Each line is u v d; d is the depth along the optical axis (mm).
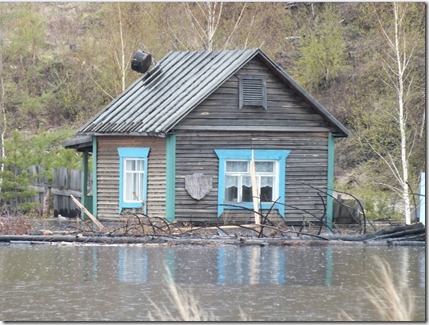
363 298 42031
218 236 61094
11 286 44562
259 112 70750
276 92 71250
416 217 78875
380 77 99562
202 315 38219
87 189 78688
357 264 51562
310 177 72188
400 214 80875
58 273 48188
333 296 42375
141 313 38844
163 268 49719
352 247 59375
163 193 69375
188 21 103750
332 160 72875
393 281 46250
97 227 67938
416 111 97250
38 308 39781
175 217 68812
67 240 60031
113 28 103000
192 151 69125
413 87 97312
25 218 69188
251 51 69875
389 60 101688
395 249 58562
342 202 74375
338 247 59281
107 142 73125
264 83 70750
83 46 115750
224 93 70000
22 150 85938
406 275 48094
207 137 69438
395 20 88188
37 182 83688
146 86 74750
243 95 70250
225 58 72375
